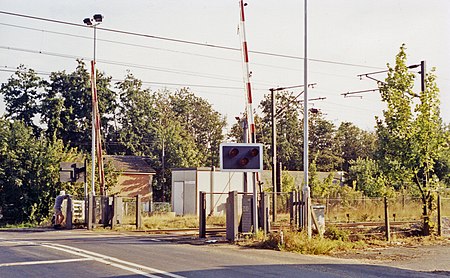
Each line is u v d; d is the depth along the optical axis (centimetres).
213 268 1435
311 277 1330
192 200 5122
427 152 2683
